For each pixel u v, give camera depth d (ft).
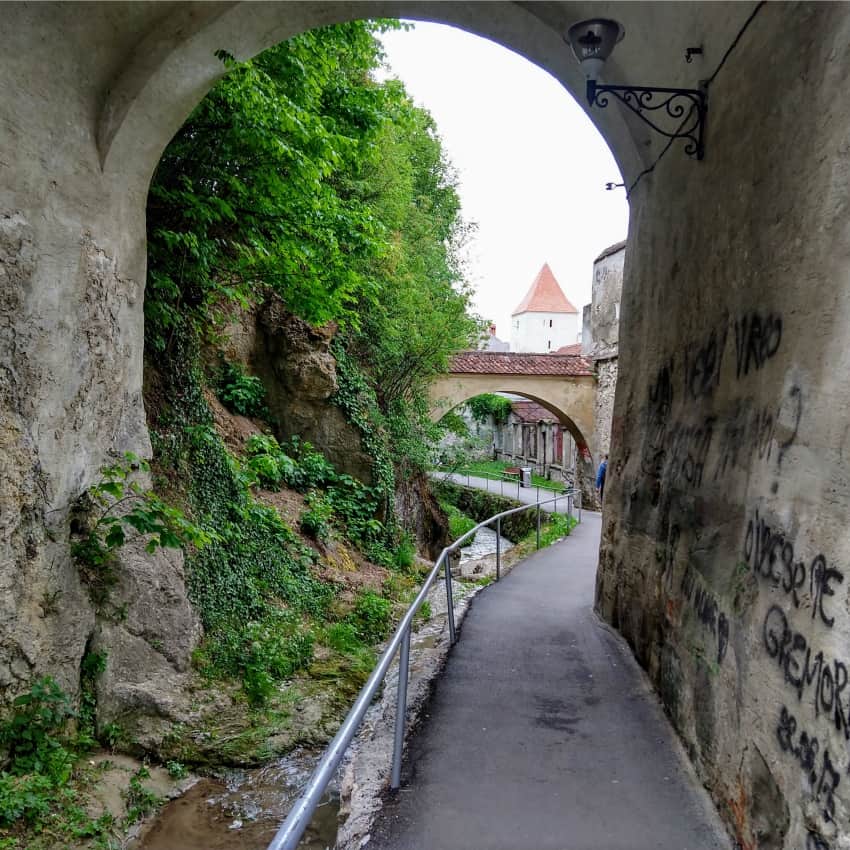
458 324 53.01
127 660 18.74
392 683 21.76
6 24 12.95
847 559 7.54
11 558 14.52
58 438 15.78
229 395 37.93
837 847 7.31
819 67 9.11
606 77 18.51
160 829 15.74
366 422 42.42
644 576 17.99
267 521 29.84
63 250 15.37
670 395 16.81
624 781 12.33
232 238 25.17
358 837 10.69
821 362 8.51
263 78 21.24
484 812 11.35
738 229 12.16
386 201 43.50
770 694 9.29
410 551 42.32
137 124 17.13
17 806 13.71
